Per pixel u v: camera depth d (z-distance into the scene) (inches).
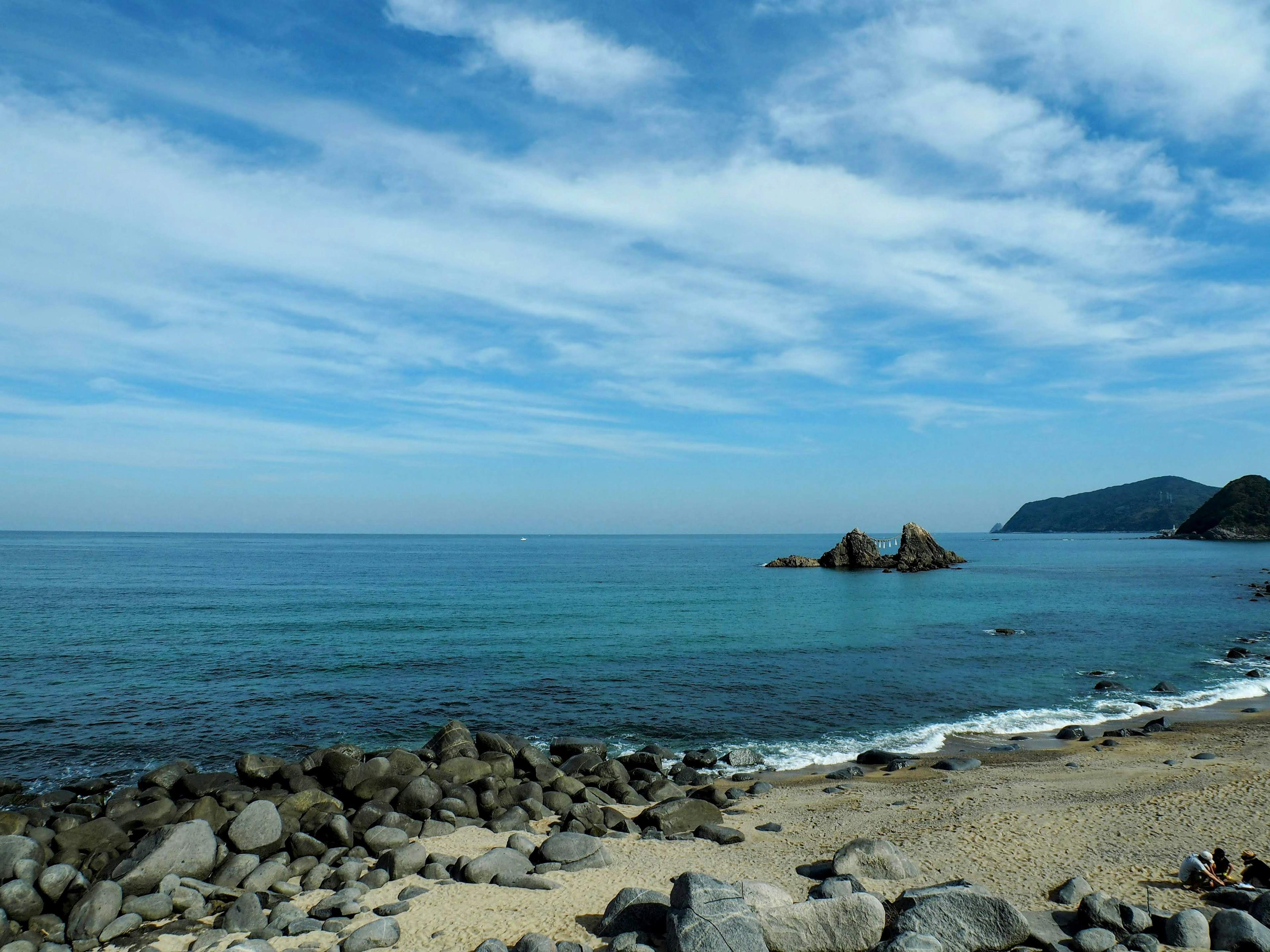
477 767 865.5
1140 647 1835.6
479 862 591.2
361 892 558.6
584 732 1133.1
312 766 850.1
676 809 751.1
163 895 538.0
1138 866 561.3
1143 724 1176.2
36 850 580.4
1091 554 6978.4
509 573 4370.1
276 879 589.6
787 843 674.8
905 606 2679.6
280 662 1572.3
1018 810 730.8
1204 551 7357.3
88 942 489.4
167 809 693.9
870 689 1390.3
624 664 1585.9
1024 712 1245.7
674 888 466.3
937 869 571.8
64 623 2091.5
